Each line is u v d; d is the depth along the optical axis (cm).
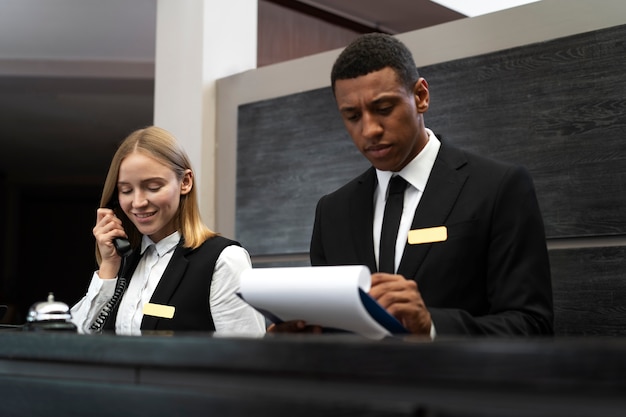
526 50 350
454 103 372
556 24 343
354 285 141
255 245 445
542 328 190
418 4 556
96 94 902
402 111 202
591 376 91
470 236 203
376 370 107
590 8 333
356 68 203
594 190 328
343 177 412
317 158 423
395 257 212
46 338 149
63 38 741
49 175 1427
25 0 646
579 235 330
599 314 322
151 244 258
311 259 233
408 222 215
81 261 1628
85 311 254
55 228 1631
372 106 202
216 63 467
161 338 130
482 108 362
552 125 341
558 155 338
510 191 204
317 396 114
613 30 326
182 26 472
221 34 470
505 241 200
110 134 1116
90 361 141
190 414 127
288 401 115
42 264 1625
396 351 106
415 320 166
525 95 349
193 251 252
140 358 133
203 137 461
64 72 808
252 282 159
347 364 110
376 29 606
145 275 255
